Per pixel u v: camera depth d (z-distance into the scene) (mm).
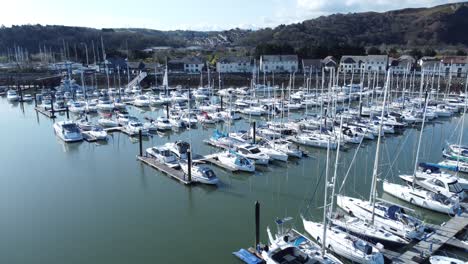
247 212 30203
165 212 30328
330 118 59844
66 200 32938
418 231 24250
